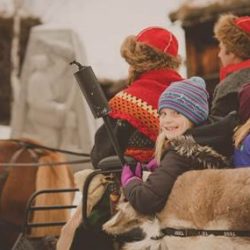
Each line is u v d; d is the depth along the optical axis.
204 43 28.88
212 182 8.06
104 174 9.48
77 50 24.06
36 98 24.03
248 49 10.21
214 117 8.83
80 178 9.93
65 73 23.94
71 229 9.91
